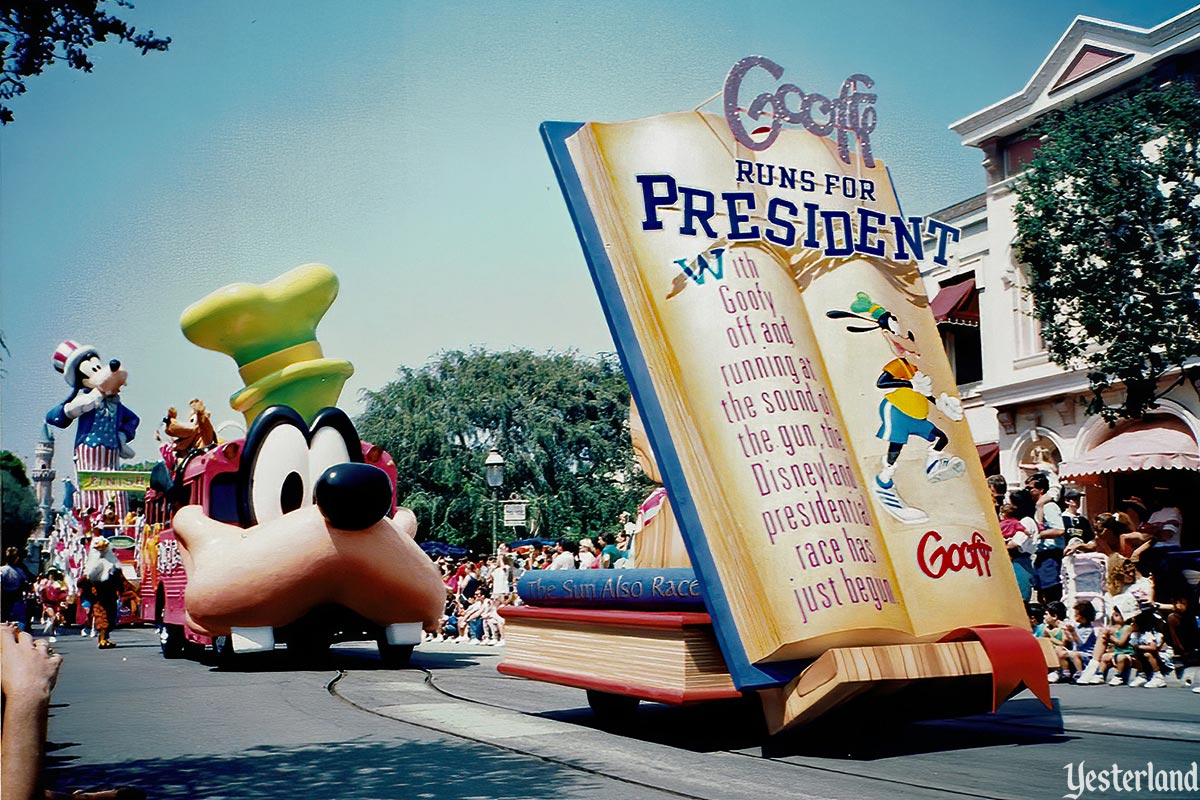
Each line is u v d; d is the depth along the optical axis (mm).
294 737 8578
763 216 8086
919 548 7738
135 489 32031
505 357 53906
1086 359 15867
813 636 7020
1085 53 18719
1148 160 14812
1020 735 8148
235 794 6422
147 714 10266
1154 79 17109
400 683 13180
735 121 8164
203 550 15008
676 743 8039
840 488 7418
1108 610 11812
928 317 8539
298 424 15773
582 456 53750
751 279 7824
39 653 3455
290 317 18141
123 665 16562
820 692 6969
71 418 31469
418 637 15766
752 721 8461
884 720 7828
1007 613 7852
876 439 7918
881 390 8039
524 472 51688
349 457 16062
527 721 9289
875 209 8562
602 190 7969
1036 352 21812
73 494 32188
